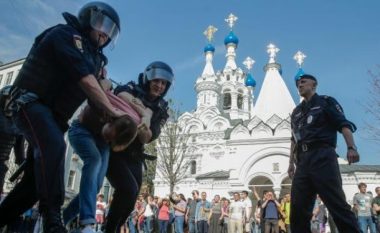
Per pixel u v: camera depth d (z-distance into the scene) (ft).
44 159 8.96
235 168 107.96
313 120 15.39
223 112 162.30
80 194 10.68
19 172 10.43
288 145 104.68
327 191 14.46
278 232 44.70
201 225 52.01
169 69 13.82
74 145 11.48
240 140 109.81
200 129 133.90
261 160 106.32
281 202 50.75
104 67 11.55
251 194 106.83
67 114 10.01
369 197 42.06
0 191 12.61
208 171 127.13
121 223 12.87
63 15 10.39
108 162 12.55
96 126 11.56
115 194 12.76
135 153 13.01
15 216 10.50
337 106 15.39
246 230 51.49
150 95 13.66
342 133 14.98
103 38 10.59
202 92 171.01
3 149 12.18
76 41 9.47
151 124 13.67
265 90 152.25
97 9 10.48
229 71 180.55
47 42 9.38
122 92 12.80
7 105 9.83
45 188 8.87
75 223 12.94
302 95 16.46
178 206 50.47
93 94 9.41
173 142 114.21
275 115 119.75
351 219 14.07
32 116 9.20
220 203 55.67
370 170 103.35
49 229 8.70
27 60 9.66
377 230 40.14
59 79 9.65
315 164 14.88
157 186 123.65
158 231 50.08
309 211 15.23
